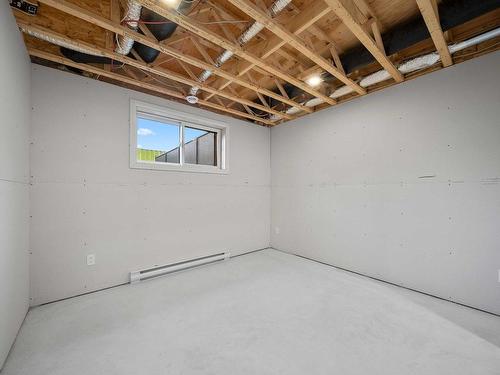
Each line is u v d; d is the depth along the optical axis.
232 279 2.94
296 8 2.04
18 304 1.81
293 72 3.03
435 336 1.78
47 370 1.44
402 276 2.71
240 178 4.08
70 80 2.47
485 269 2.16
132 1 1.60
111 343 1.70
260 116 4.15
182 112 3.37
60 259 2.38
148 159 3.23
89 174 2.57
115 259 2.73
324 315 2.09
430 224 2.50
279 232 4.38
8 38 1.57
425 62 2.29
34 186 2.24
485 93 2.17
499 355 1.58
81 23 2.15
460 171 2.31
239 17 2.15
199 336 1.79
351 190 3.25
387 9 2.03
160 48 2.07
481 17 2.11
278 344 1.70
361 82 2.72
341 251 3.36
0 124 1.42
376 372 1.43
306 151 3.89
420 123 2.58
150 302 2.32
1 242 1.44
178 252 3.28
